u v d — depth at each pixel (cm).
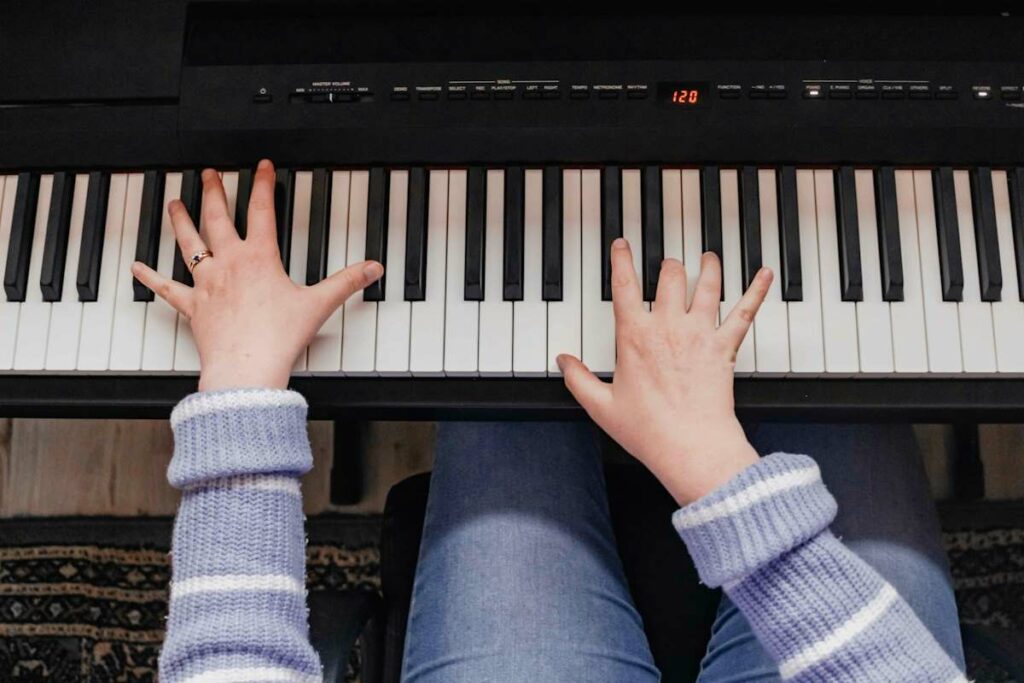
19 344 88
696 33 88
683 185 89
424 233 88
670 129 87
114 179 91
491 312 87
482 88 87
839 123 86
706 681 89
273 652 68
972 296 87
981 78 87
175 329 87
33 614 146
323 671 82
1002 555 144
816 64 87
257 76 88
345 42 89
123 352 88
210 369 78
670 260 83
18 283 89
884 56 87
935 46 87
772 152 87
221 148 89
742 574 67
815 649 66
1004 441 146
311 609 88
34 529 147
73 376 89
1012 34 88
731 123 86
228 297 81
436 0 89
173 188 91
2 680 145
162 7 89
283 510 72
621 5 89
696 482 74
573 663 86
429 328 86
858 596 67
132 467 149
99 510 148
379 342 86
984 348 86
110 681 145
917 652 66
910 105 86
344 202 89
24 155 90
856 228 87
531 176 89
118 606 146
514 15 89
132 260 89
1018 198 88
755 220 87
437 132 87
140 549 147
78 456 149
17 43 89
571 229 88
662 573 99
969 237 88
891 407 87
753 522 68
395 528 101
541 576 90
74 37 89
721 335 78
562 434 97
